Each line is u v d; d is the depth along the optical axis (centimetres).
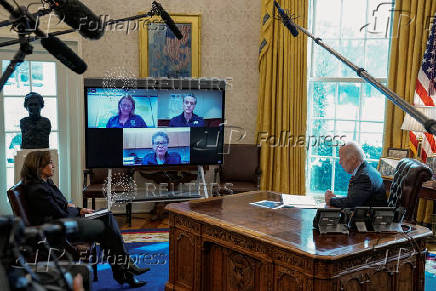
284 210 340
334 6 585
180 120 546
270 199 376
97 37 170
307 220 313
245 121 612
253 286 292
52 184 357
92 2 577
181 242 346
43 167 334
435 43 507
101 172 559
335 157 601
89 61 583
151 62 589
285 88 582
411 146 524
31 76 568
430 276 396
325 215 281
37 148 532
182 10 592
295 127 589
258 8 595
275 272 273
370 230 287
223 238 306
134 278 371
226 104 610
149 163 546
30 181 329
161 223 556
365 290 263
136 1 582
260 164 595
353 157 330
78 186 597
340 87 593
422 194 461
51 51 169
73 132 589
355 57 584
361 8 575
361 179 321
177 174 571
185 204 358
